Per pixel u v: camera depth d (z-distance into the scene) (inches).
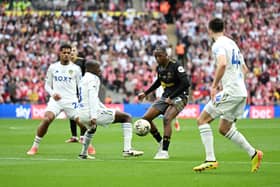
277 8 3503.9
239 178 904.9
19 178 910.4
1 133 1876.2
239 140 967.6
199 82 2999.5
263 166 1046.4
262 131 1942.7
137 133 1155.9
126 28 3341.5
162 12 3526.1
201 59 3152.1
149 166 1049.5
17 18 3314.5
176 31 3415.4
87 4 3501.5
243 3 3528.5
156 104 1205.7
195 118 2696.9
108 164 1077.1
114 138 1681.8
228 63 950.4
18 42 3181.6
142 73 3034.0
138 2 3651.6
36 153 1288.1
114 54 3154.5
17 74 2979.8
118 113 1192.2
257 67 3093.0
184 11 3511.3
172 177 916.0
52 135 1779.0
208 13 3503.9
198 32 3363.7
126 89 3002.0
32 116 2778.1
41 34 3233.3
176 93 1190.9
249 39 3304.6
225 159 1167.6
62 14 3344.0
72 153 1293.1
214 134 1802.4
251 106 2792.8
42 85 2940.5
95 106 1139.3
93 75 1151.0
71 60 1402.6
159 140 1211.9
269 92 2992.1
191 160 1154.0
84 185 846.5
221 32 962.1
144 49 3189.0
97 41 3228.3
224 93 954.1
